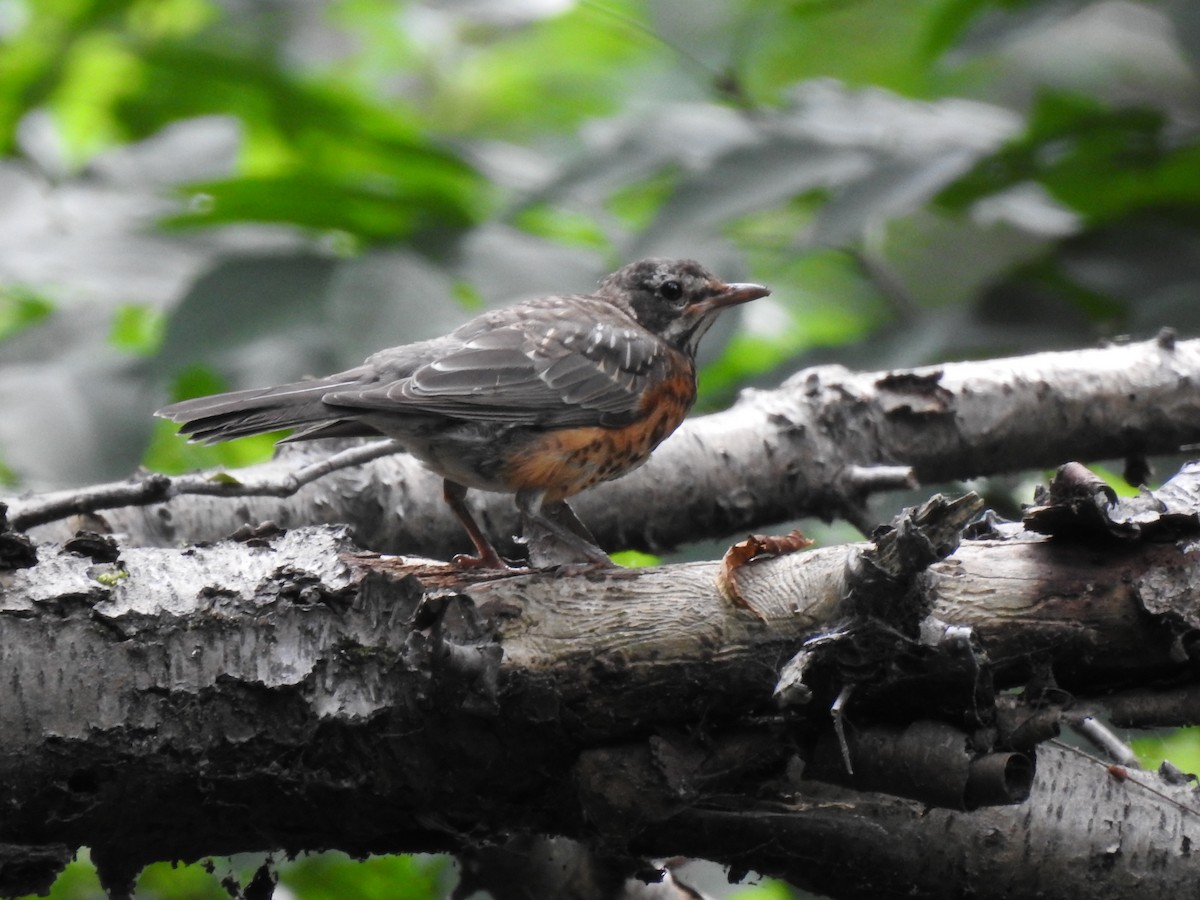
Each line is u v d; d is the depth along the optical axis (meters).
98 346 10.30
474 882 8.61
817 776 5.97
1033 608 5.97
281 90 12.16
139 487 7.44
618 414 9.04
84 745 5.95
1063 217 11.64
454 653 5.85
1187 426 9.95
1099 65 16.47
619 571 6.43
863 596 5.60
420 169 11.85
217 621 6.07
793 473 9.63
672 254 10.61
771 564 6.26
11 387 9.38
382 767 6.16
